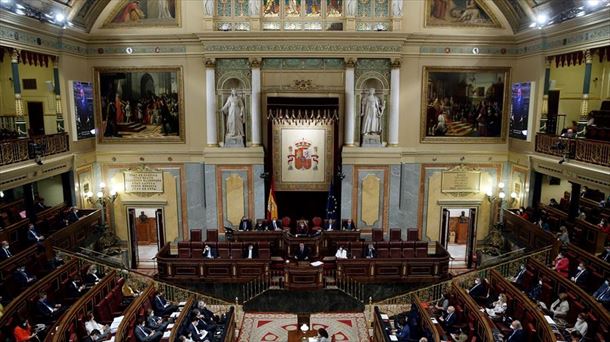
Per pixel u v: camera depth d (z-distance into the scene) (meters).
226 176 18.53
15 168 13.64
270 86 18.14
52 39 15.98
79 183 17.69
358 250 16.59
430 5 18.05
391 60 17.83
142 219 21.30
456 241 21.55
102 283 12.59
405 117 18.66
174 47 18.17
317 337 11.27
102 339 10.48
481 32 18.25
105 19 18.03
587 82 14.91
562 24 15.27
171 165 19.03
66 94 16.73
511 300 11.94
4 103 18.06
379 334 11.66
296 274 14.83
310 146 18.98
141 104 18.67
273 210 18.14
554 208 17.16
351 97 18.02
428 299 15.17
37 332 10.69
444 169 19.11
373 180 18.52
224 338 10.90
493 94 18.75
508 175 19.14
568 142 14.92
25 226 14.76
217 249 16.59
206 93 18.31
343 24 17.92
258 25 17.70
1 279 11.87
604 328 10.16
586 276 12.41
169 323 11.66
